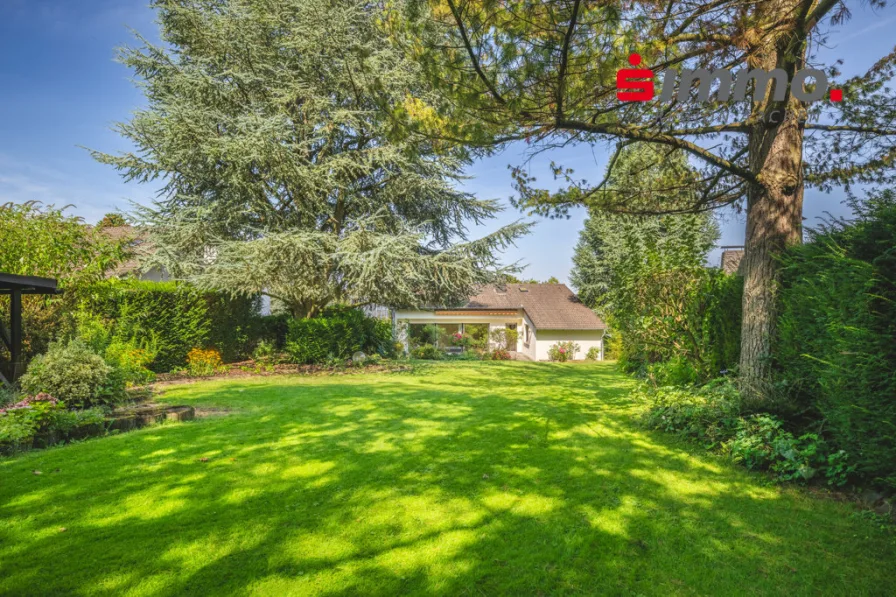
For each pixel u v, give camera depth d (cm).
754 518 347
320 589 260
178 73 1437
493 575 275
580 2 404
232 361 1554
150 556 293
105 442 553
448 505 372
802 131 585
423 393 965
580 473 447
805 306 463
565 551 301
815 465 425
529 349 2573
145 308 1198
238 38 1437
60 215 1055
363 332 1822
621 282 905
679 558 293
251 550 301
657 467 464
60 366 652
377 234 1423
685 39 480
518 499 384
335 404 823
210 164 1351
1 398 651
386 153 1448
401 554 297
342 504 374
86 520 343
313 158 1650
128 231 1723
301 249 1308
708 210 858
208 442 555
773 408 496
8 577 269
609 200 780
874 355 328
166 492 398
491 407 799
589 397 916
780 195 568
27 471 446
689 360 786
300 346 1520
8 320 921
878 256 341
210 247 1491
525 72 454
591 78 464
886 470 355
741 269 731
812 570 279
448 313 2556
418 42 484
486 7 418
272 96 1501
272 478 433
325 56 1452
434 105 585
